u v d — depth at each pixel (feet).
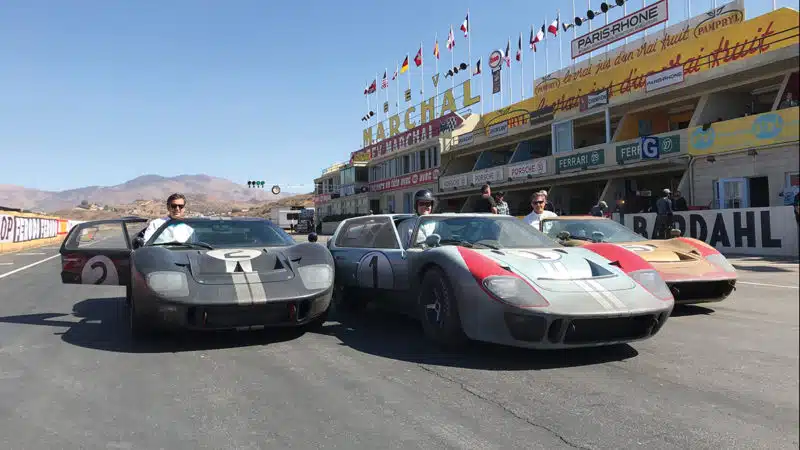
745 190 50.08
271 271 15.55
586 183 79.46
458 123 105.81
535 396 10.34
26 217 92.73
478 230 16.98
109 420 9.45
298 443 8.37
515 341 12.08
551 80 88.94
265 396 10.64
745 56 55.16
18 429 9.07
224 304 13.85
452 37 112.88
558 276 12.94
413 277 15.53
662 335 15.38
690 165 55.57
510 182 84.17
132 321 15.26
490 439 8.37
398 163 126.82
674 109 66.64
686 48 61.41
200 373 12.30
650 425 8.77
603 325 12.11
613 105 67.15
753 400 9.79
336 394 10.69
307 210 195.62
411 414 9.52
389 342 15.26
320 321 16.58
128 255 18.33
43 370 12.71
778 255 39.63
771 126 46.91
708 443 8.00
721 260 19.20
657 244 20.86
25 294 27.27
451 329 13.50
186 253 15.94
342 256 20.21
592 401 9.99
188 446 8.32
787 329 13.65
